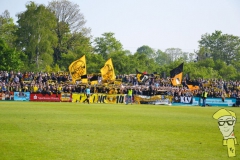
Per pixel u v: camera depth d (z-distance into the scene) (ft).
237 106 254.06
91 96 229.25
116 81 262.26
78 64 226.99
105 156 60.44
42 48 395.34
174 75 256.93
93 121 108.78
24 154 60.03
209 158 61.87
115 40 452.76
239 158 62.59
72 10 444.55
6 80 244.63
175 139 79.25
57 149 64.59
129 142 73.56
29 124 96.37
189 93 254.06
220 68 464.24
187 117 134.82
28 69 376.68
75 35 447.01
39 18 395.75
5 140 71.61
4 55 341.82
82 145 68.85
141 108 184.34
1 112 130.31
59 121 105.70
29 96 224.94
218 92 261.24
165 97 244.42
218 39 590.96
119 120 114.21
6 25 448.65
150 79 273.33
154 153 64.08
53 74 258.37
